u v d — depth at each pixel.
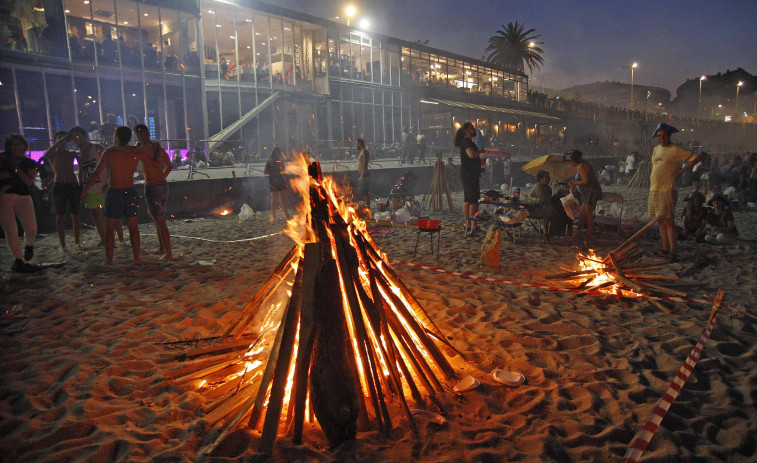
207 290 5.68
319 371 2.65
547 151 33.75
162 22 19.77
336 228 3.16
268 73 23.61
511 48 52.97
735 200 13.95
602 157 33.56
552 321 4.66
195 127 20.44
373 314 3.00
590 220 8.85
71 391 3.23
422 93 32.03
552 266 6.96
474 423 2.87
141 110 18.69
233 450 2.58
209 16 21.64
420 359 3.24
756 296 5.47
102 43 17.95
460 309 4.96
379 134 29.33
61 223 8.16
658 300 5.19
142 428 2.83
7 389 3.24
